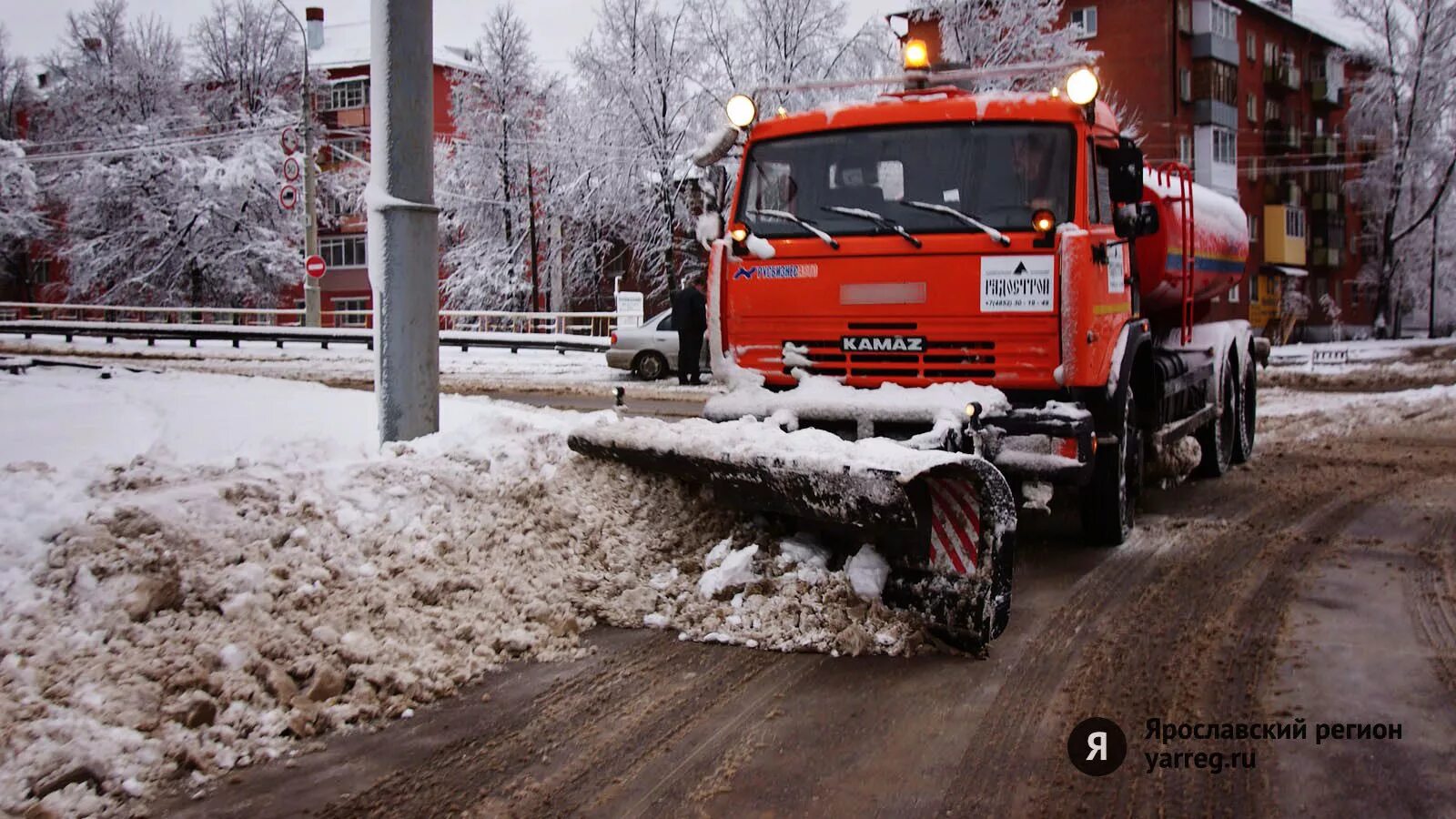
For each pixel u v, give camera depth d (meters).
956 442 6.54
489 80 41.09
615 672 5.14
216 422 9.05
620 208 39.34
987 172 7.07
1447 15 51.09
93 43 48.38
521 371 24.70
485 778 4.04
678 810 3.77
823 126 7.43
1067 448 6.71
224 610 4.90
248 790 3.95
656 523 6.66
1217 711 4.62
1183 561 7.25
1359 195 58.47
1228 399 11.30
